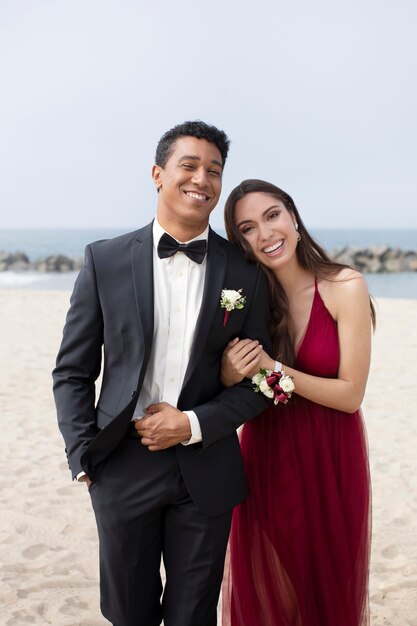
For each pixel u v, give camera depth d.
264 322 2.70
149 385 2.51
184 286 2.49
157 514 2.50
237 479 2.60
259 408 2.55
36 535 4.33
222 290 2.51
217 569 2.53
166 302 2.49
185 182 2.40
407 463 5.77
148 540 2.52
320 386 2.72
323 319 2.83
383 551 4.11
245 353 2.52
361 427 2.90
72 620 3.30
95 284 2.52
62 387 2.57
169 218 2.47
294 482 2.80
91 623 3.29
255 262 2.72
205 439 2.41
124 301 2.46
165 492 2.45
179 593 2.51
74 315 2.56
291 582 2.84
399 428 6.82
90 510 4.77
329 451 2.80
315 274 2.87
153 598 2.61
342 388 2.74
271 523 2.84
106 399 2.51
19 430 6.72
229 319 2.52
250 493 2.91
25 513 4.67
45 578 3.76
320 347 2.81
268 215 2.76
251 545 2.91
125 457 2.47
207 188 2.42
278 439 2.83
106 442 2.42
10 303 17.19
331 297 2.82
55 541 4.25
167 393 2.49
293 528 2.80
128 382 2.46
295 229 2.87
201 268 2.54
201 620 2.51
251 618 2.89
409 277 34.31
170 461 2.46
